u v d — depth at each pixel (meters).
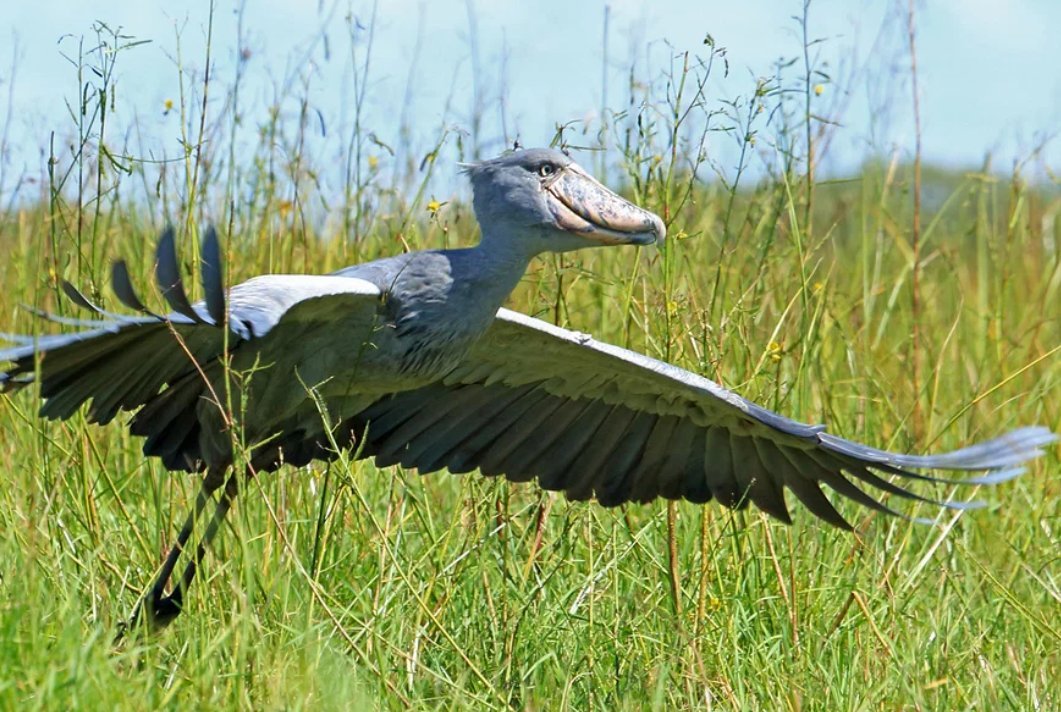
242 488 8.59
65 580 8.92
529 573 10.55
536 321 9.92
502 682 9.51
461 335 9.66
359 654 9.05
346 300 9.00
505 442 10.82
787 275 13.28
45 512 9.37
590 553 10.54
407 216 11.96
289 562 9.32
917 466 9.72
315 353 9.35
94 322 7.76
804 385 12.77
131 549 10.34
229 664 8.47
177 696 7.95
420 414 10.61
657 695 8.64
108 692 7.41
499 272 9.74
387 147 12.29
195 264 10.91
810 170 12.70
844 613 10.25
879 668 9.77
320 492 11.31
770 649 10.03
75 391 8.64
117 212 13.20
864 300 13.97
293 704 7.99
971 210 22.69
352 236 13.33
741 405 9.91
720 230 14.75
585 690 9.59
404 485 10.96
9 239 14.09
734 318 12.14
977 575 11.43
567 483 10.87
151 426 9.28
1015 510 12.70
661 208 11.70
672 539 10.41
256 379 9.27
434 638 9.90
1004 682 9.77
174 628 9.19
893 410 13.01
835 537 11.77
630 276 12.49
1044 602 11.19
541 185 9.75
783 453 10.44
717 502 11.41
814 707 9.30
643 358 9.96
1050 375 14.16
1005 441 9.55
